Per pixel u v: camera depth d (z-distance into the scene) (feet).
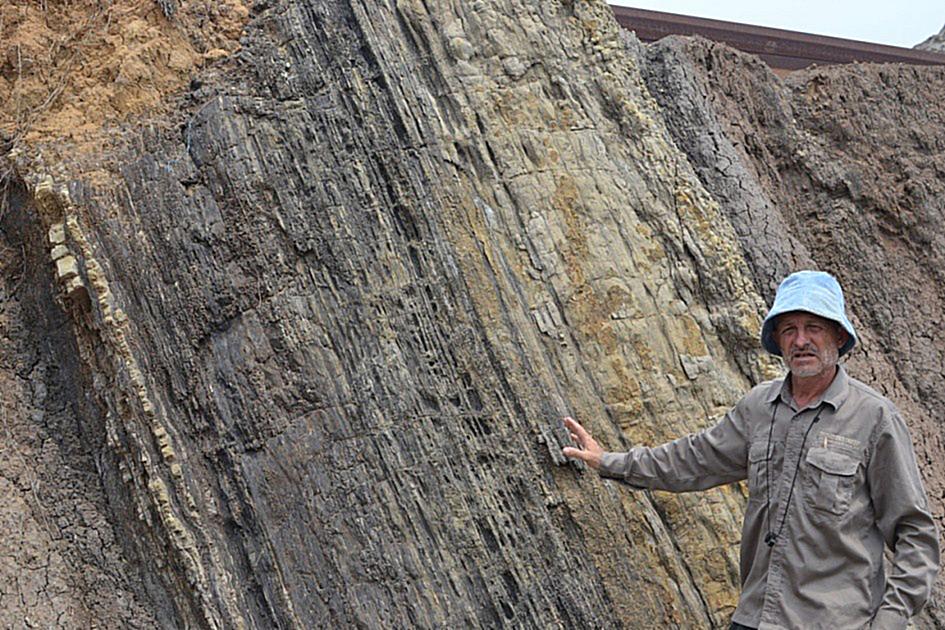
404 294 19.62
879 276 29.40
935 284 30.14
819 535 12.07
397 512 18.51
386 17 21.67
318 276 20.01
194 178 21.07
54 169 21.75
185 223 20.72
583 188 21.03
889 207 30.45
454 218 20.13
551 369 19.53
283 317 19.83
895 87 33.17
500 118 21.20
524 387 19.16
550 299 19.99
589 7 23.38
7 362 21.88
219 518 19.39
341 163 20.58
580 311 20.02
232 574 19.03
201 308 20.24
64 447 21.20
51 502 20.39
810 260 27.58
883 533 12.09
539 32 22.22
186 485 19.36
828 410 12.37
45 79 23.48
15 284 22.71
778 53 37.37
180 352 20.13
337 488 18.84
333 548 18.60
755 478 12.75
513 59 21.75
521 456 18.78
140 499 19.69
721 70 30.09
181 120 22.24
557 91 21.90
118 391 20.07
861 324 28.66
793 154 30.40
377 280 19.79
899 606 11.57
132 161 21.72
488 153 20.85
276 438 19.39
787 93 31.63
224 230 20.56
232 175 20.81
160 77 23.35
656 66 28.66
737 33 36.32
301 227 20.25
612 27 23.79
